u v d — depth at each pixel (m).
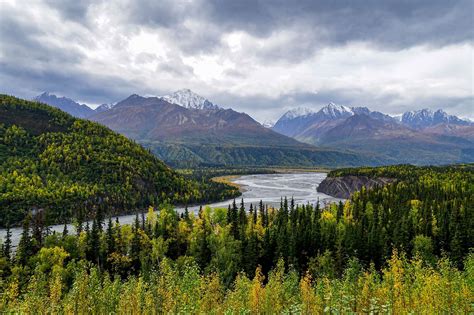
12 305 56.75
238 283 62.81
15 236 147.25
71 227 165.38
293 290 60.78
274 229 117.94
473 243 98.75
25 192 183.50
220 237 114.19
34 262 99.69
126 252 117.44
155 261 108.88
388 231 113.88
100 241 116.88
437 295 48.25
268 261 106.69
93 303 53.75
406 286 55.94
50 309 52.38
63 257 100.75
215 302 51.75
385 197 162.12
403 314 43.00
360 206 147.25
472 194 149.88
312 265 96.06
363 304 46.25
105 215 190.75
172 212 152.38
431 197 152.75
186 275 54.88
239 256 105.81
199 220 133.88
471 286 52.38
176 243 122.94
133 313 49.47
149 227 126.38
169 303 46.31
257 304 49.97
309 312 41.47
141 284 58.75
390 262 76.69
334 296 44.03
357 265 79.25
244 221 135.38
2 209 168.50
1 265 97.12
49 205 180.88
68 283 90.00
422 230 111.44
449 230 107.00
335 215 143.00
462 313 42.59
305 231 110.75
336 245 104.00
